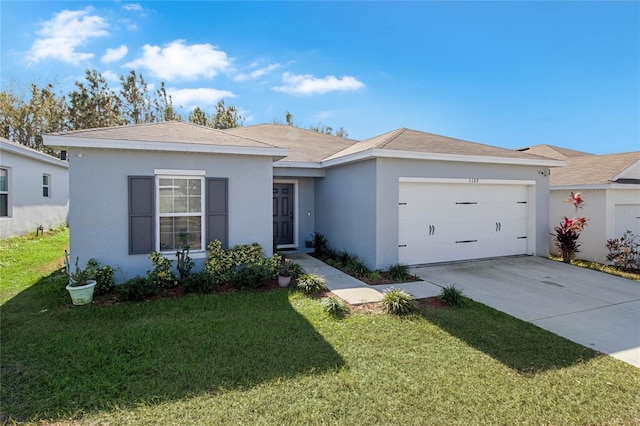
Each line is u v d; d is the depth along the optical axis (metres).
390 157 8.50
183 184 7.39
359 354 4.16
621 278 8.26
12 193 12.38
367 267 8.88
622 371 3.86
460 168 9.50
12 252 10.27
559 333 4.93
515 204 10.59
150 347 4.27
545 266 9.34
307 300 6.21
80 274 5.99
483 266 9.26
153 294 6.33
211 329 4.84
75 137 6.45
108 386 3.41
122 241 6.96
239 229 7.83
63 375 3.63
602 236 10.80
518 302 6.33
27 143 26.19
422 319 5.33
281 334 4.70
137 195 7.00
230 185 7.73
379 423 2.93
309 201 12.13
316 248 11.37
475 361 4.03
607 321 5.43
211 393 3.32
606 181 10.76
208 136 8.00
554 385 3.55
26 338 4.53
